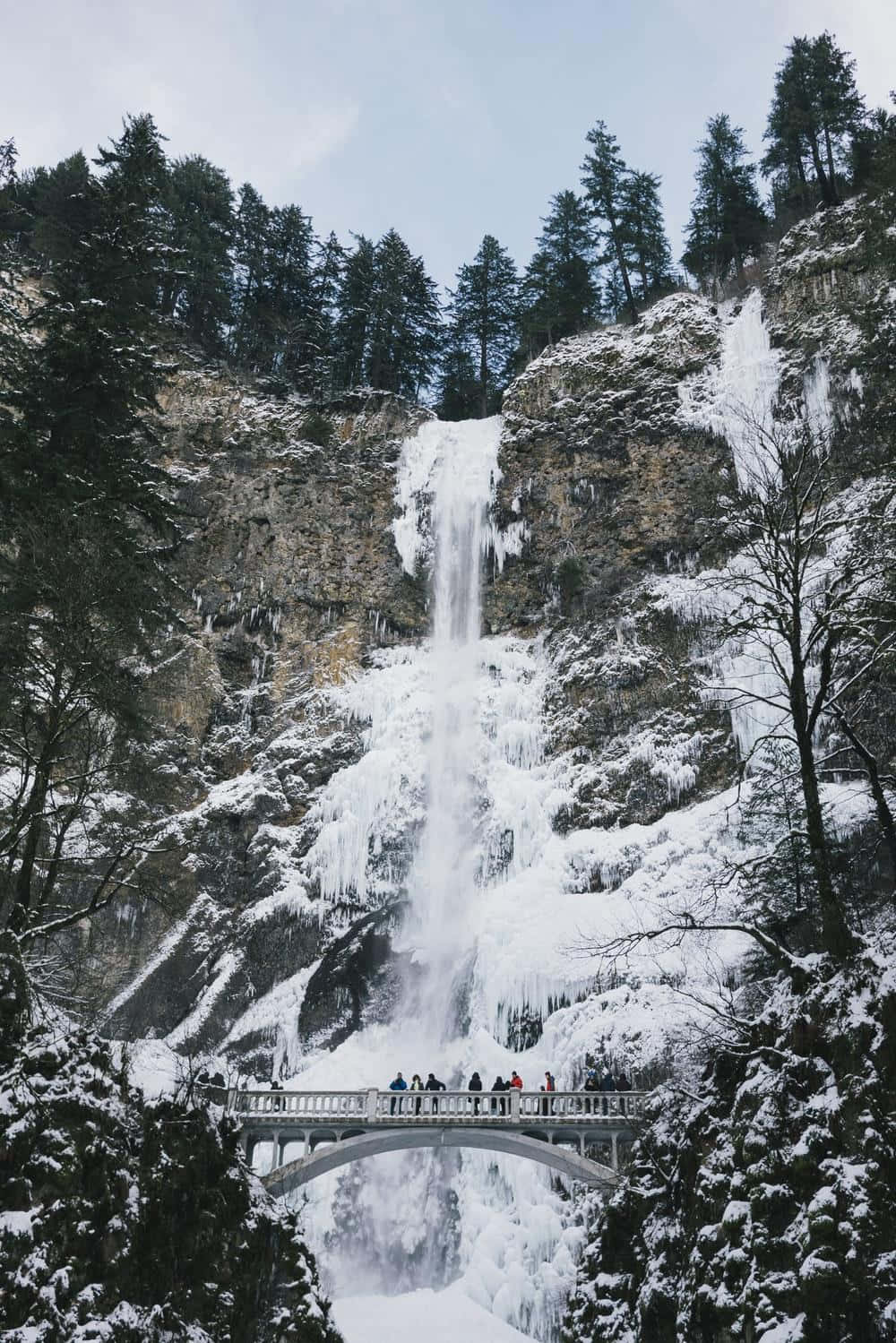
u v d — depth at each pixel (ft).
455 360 264.93
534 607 200.23
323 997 156.97
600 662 180.96
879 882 108.37
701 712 163.12
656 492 194.49
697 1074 95.91
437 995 156.56
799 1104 74.79
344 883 170.09
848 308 183.11
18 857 91.76
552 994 140.46
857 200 202.18
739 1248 71.26
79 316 105.40
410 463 218.18
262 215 250.57
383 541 209.26
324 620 201.05
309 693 193.06
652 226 246.88
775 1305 66.69
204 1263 74.69
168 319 225.56
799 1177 70.64
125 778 99.25
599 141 251.19
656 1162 91.45
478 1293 118.01
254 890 170.30
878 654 80.33
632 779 166.20
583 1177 100.94
